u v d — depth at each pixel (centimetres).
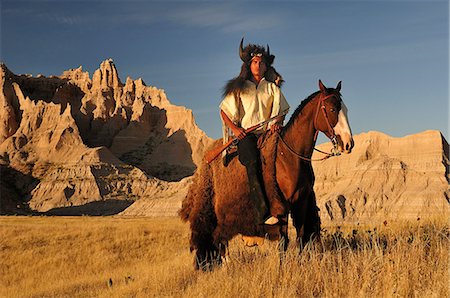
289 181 898
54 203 16925
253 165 916
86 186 17412
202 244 1014
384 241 969
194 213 1022
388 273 752
